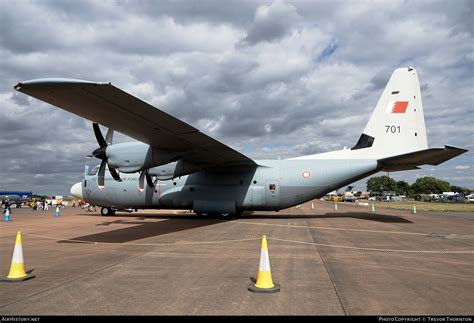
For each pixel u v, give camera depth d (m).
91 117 10.52
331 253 8.19
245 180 17.56
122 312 4.20
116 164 14.73
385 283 5.53
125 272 6.26
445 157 14.74
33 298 4.75
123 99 8.99
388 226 14.17
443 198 86.69
